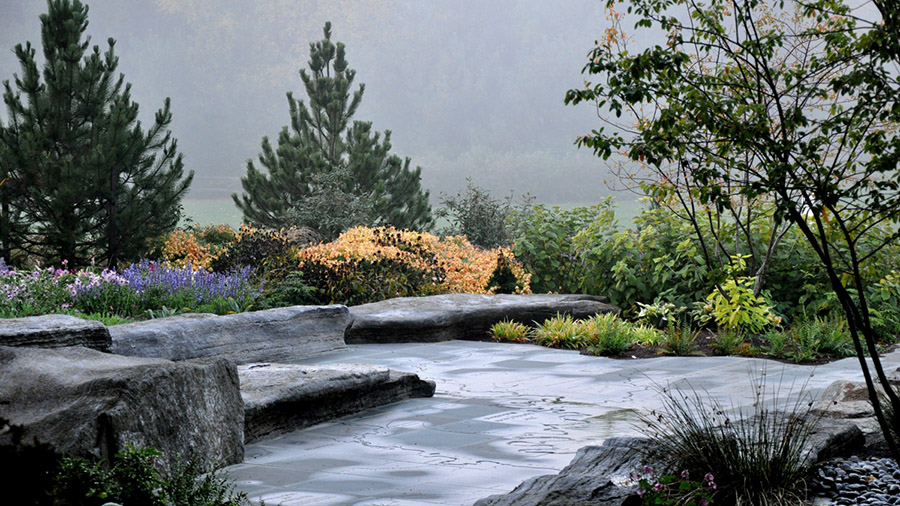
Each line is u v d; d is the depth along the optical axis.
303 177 20.64
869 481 5.00
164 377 5.45
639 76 4.90
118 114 16.09
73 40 16.94
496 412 7.62
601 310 13.54
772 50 4.94
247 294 13.05
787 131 4.91
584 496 4.38
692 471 4.87
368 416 7.54
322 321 11.26
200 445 5.60
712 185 4.87
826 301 12.23
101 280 12.42
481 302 13.20
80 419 4.97
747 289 11.33
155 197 16.56
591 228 14.51
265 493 5.09
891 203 4.75
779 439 5.23
